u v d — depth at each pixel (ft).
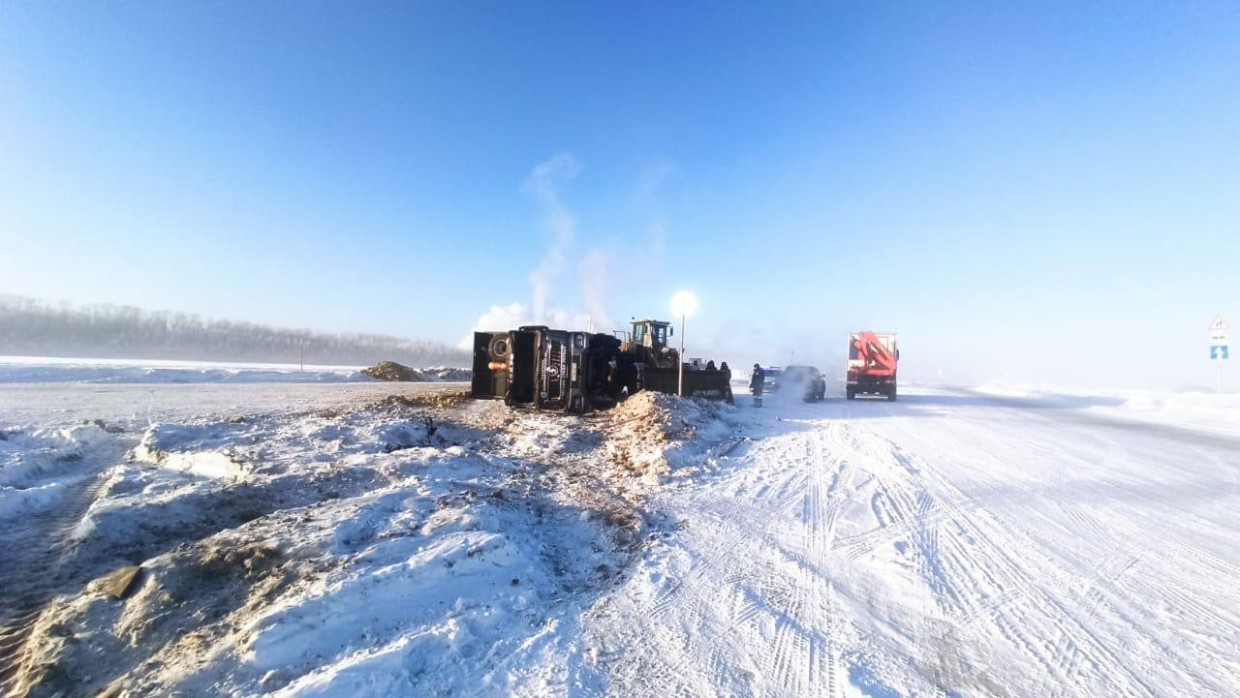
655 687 11.00
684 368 63.16
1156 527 21.58
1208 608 14.74
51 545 17.69
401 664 11.00
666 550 18.44
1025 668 11.84
